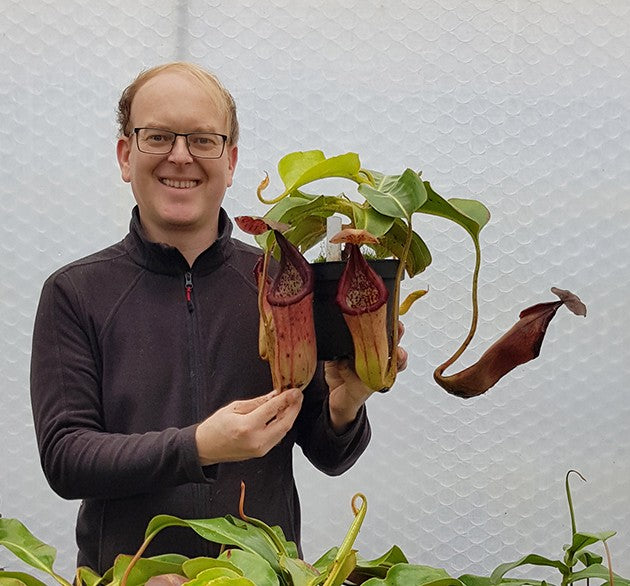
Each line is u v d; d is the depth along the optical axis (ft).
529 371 9.12
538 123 8.95
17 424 9.04
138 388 6.55
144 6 8.88
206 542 6.48
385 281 5.55
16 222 8.98
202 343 6.76
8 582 5.34
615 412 9.11
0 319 8.97
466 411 9.20
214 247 6.89
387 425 9.25
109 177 9.05
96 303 6.66
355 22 8.93
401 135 9.03
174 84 6.36
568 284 9.05
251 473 6.75
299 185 5.33
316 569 5.65
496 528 9.25
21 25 8.79
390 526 9.30
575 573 6.15
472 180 9.04
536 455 9.19
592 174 8.97
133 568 5.30
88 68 8.91
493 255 9.06
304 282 5.34
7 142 8.89
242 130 9.06
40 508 9.11
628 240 8.98
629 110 8.89
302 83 9.02
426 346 9.18
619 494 9.14
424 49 8.95
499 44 8.90
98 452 5.90
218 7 8.92
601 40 8.84
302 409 7.18
